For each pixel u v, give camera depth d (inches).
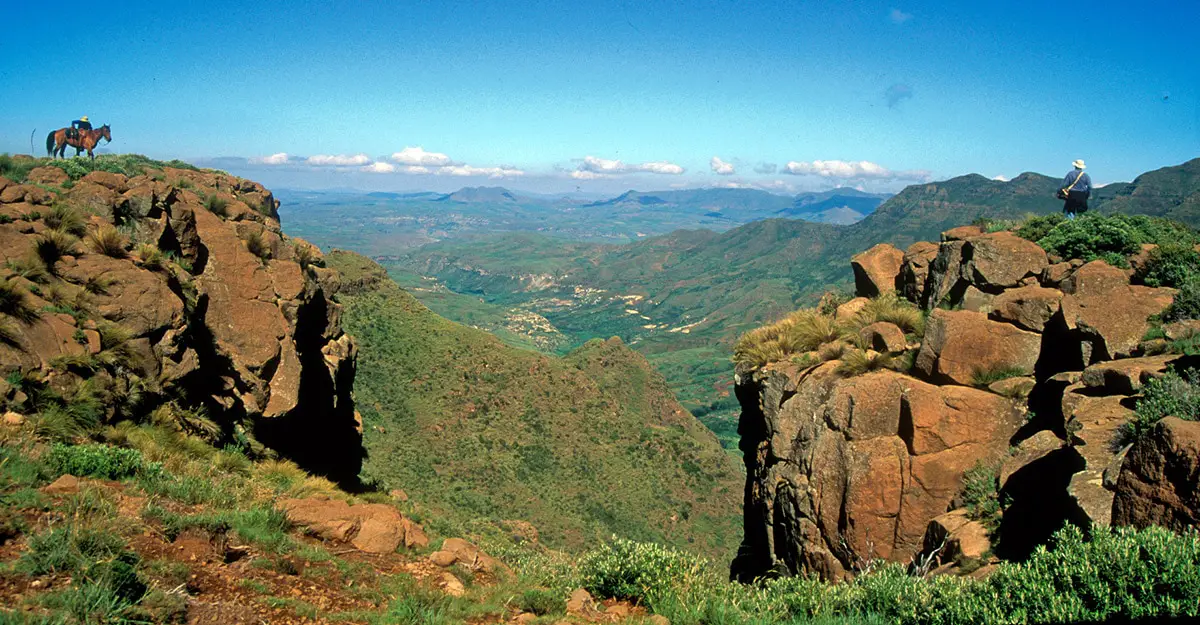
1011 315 457.1
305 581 269.7
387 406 2984.7
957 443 403.5
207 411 552.1
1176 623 191.5
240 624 216.8
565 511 2787.9
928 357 451.2
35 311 438.3
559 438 3319.4
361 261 4025.6
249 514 317.1
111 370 457.1
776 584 338.0
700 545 3009.4
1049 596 218.1
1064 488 323.3
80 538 226.5
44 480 294.7
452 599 283.1
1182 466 233.1
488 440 3041.3
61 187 625.6
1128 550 214.5
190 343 559.2
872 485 407.8
